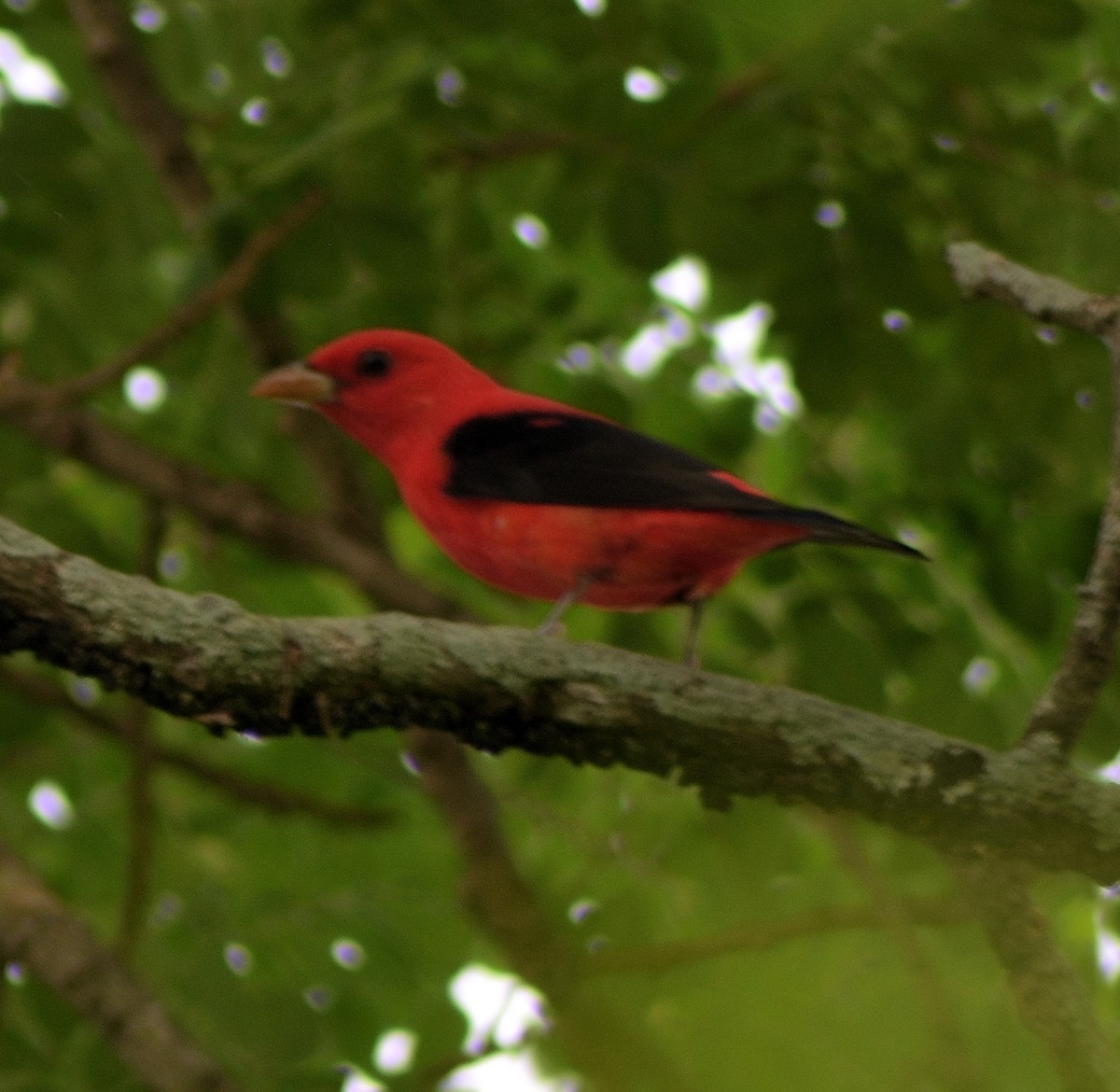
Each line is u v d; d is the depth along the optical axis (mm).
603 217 11680
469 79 11625
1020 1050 9609
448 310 13297
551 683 7332
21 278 12938
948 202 11938
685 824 12281
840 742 7293
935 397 11906
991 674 12828
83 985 10742
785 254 11578
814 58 11109
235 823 13852
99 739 14023
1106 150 11766
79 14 12711
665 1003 9930
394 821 13133
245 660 7020
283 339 13023
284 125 11297
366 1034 12570
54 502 13984
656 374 14055
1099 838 7121
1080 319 7512
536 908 11375
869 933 9461
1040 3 11164
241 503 13219
